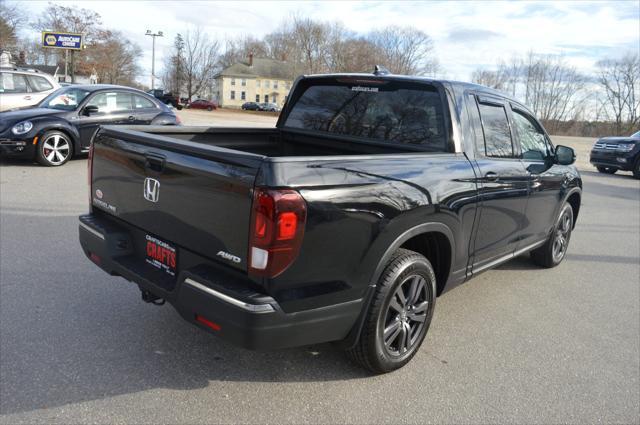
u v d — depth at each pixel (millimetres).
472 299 4602
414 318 3201
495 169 3748
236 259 2398
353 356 3004
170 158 2680
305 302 2465
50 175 8609
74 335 3330
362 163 2715
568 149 4586
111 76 91125
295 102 4445
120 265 3000
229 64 112938
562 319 4254
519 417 2811
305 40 81562
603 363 3510
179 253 2746
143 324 3545
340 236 2531
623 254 6516
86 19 82000
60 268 4465
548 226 5086
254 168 2299
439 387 3057
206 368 3061
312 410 2732
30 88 12117
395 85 3762
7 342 3180
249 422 2592
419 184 2980
